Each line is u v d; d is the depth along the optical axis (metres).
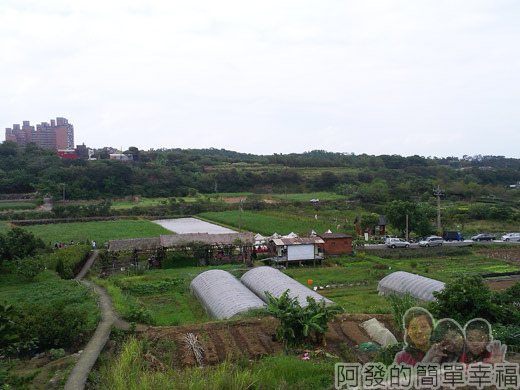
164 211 90.94
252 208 95.69
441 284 27.41
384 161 171.75
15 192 100.69
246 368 13.04
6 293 28.30
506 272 36.41
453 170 150.12
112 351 16.16
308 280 34.66
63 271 35.12
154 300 29.75
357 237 60.16
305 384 12.04
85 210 82.94
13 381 12.62
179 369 14.23
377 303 27.97
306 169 153.38
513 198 105.12
